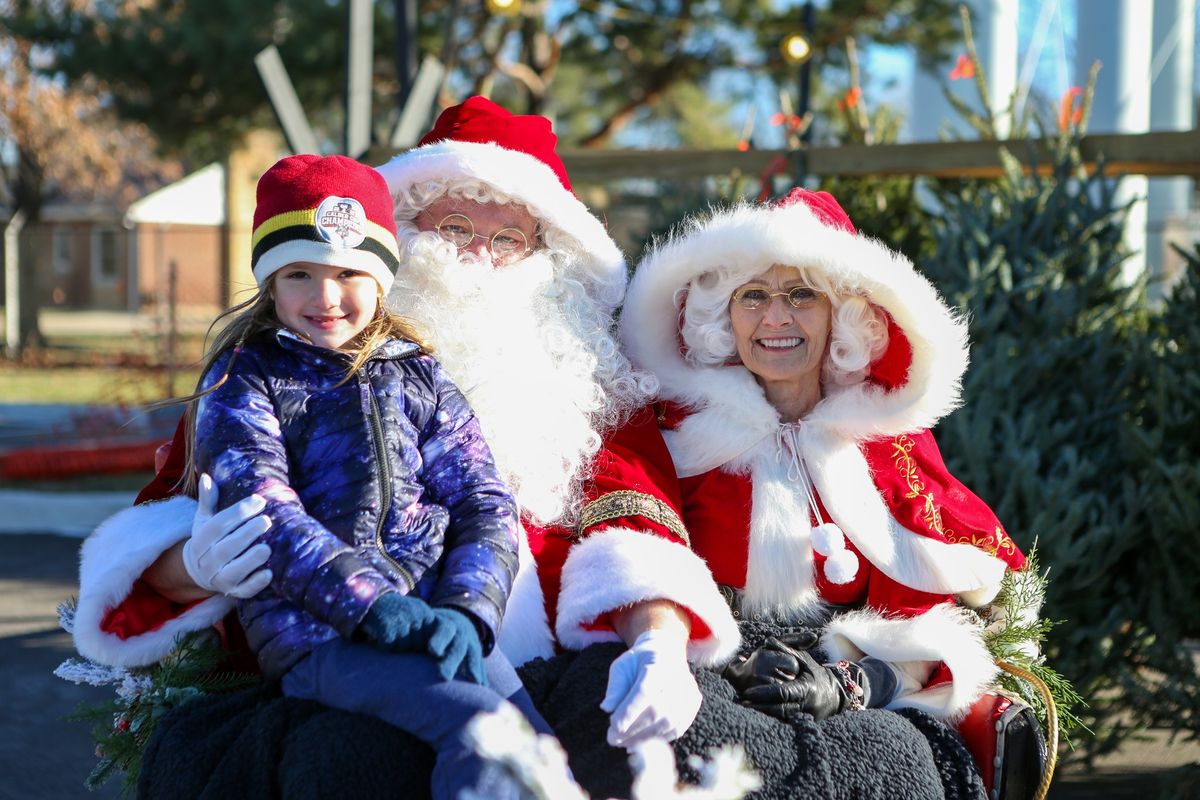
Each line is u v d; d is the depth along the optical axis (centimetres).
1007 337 381
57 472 966
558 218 269
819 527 245
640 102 1703
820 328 256
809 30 1048
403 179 267
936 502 257
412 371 228
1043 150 477
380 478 213
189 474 226
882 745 216
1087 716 379
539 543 249
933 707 240
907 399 251
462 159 263
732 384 258
